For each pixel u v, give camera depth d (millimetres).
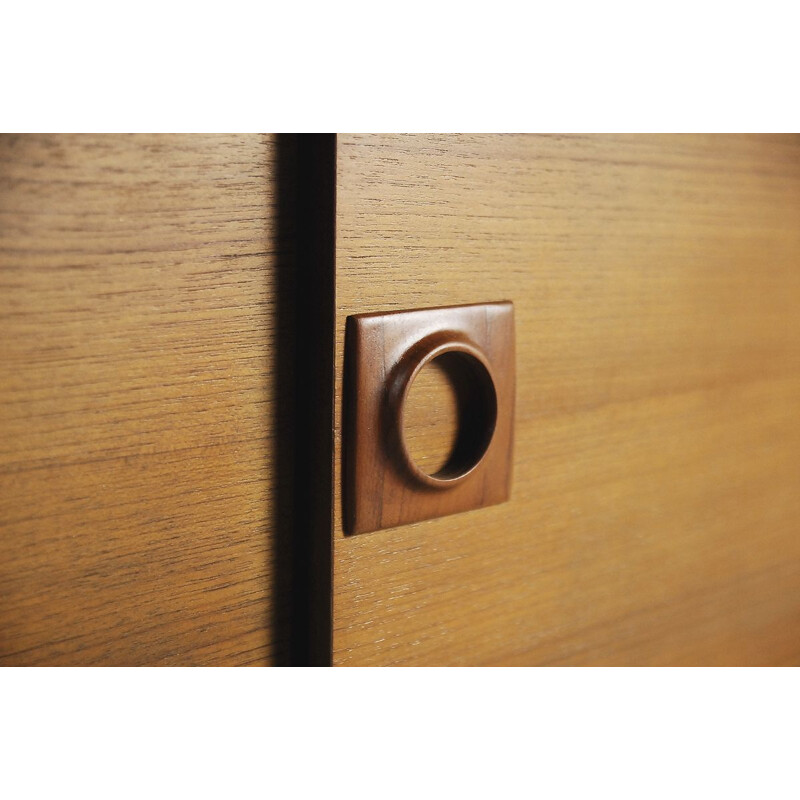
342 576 360
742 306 485
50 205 299
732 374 488
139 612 337
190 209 324
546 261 404
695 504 486
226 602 357
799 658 555
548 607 436
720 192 462
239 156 332
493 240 384
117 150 309
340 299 340
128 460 325
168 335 326
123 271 314
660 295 449
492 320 379
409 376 349
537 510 424
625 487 456
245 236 337
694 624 499
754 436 506
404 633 385
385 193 347
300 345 356
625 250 431
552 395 418
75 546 320
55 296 303
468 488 385
